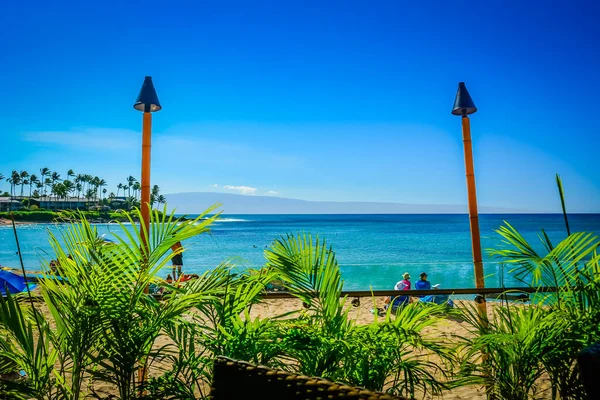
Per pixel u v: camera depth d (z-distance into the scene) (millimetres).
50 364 2518
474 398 4254
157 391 2439
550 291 2781
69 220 2396
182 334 2736
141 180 4418
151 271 2461
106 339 2352
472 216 4809
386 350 2377
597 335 2395
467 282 10602
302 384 1199
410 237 60406
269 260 2629
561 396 2535
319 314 2586
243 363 1319
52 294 2402
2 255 32094
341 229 83750
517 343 2545
